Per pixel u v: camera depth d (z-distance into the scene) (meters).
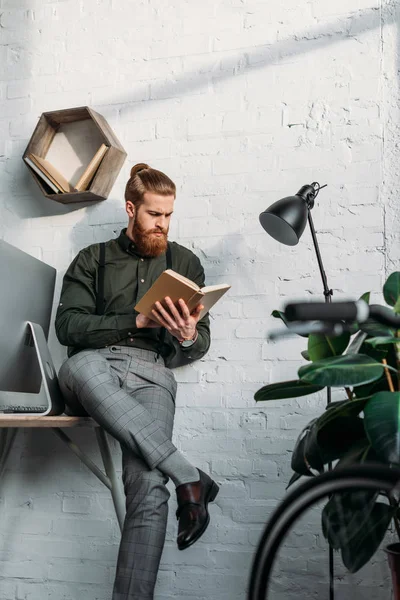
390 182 2.53
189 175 2.74
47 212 2.87
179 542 1.95
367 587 2.31
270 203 2.64
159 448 2.05
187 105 2.78
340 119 2.60
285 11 2.71
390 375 1.92
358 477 1.26
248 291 2.62
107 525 2.64
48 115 2.81
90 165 2.69
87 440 2.71
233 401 2.58
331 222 2.56
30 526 2.71
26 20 3.00
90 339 2.35
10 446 2.61
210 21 2.79
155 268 2.54
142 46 2.86
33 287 2.50
